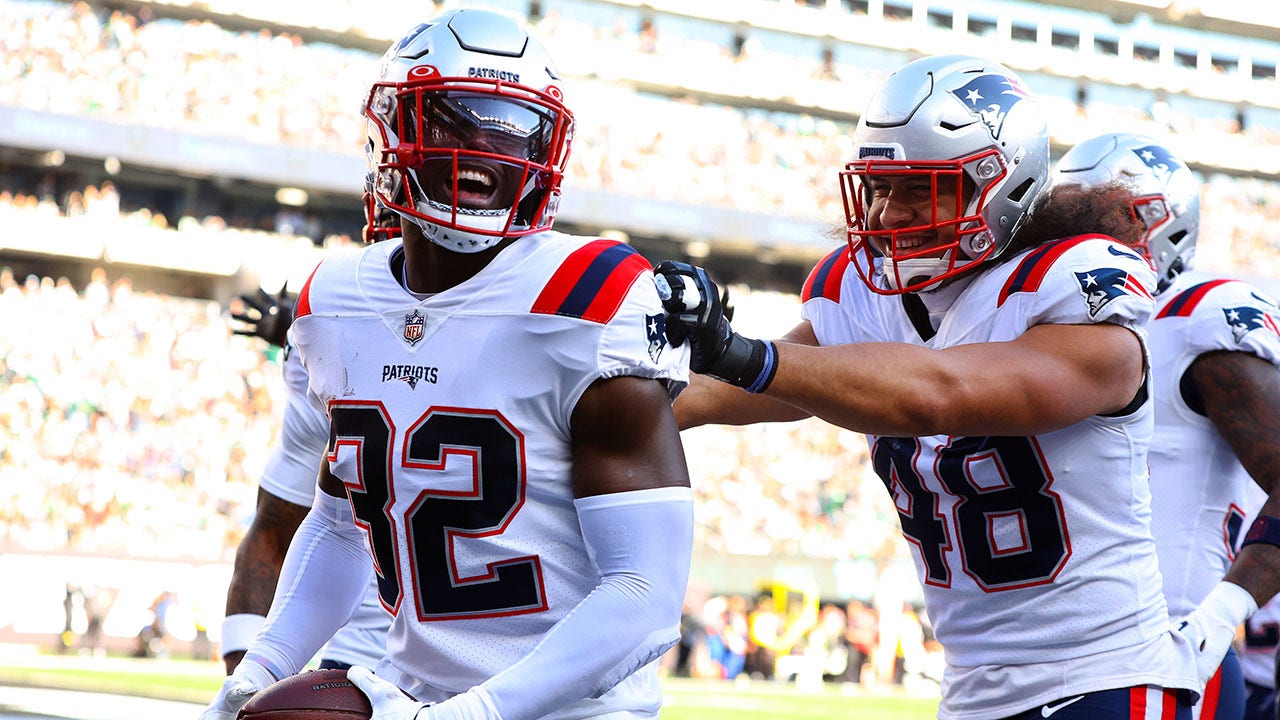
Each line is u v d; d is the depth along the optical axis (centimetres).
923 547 917
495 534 648
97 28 6225
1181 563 1077
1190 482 1084
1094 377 795
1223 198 7962
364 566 775
